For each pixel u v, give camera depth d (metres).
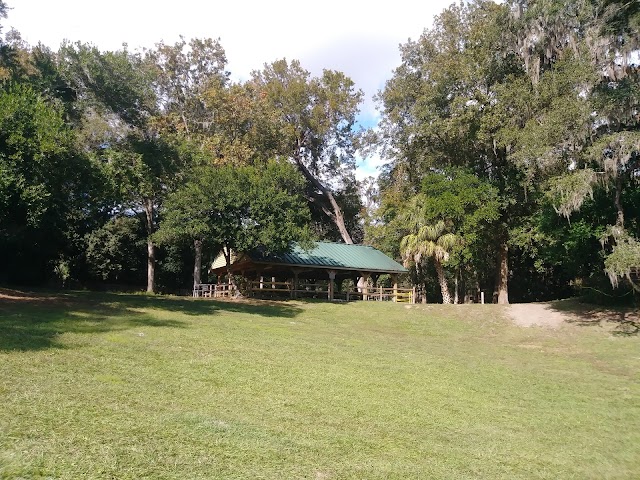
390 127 35.38
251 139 37.91
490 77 27.50
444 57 30.81
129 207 36.12
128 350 10.50
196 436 6.25
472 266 37.66
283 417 7.66
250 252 28.66
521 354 17.66
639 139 16.94
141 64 29.03
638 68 18.95
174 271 40.72
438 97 29.45
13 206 16.41
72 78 24.34
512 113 25.02
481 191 28.11
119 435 5.92
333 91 43.44
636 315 21.98
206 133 37.66
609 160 17.84
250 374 9.92
